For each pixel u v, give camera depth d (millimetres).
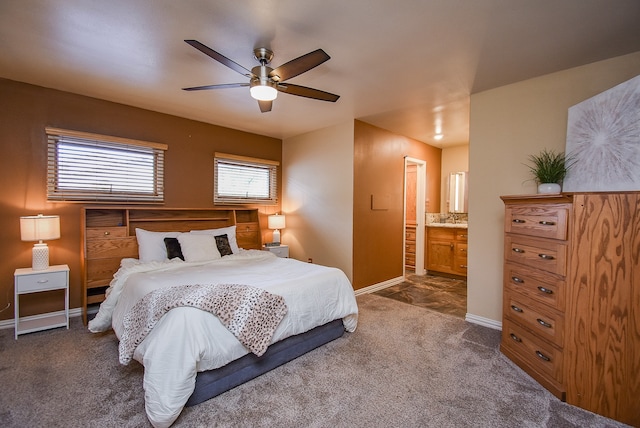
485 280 3004
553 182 2373
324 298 2525
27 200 2930
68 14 1805
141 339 1795
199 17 1830
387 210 4539
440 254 5246
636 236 1611
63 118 3061
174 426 1602
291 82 2779
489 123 2945
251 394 1891
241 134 4480
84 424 1604
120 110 3383
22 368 2148
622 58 2273
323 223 4340
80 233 3188
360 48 2186
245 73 2107
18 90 2861
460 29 1949
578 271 1771
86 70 2572
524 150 2734
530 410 1739
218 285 2156
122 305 2402
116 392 1882
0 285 2820
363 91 2990
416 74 2613
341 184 4094
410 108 3484
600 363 1702
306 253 4598
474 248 3072
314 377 2084
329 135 4254
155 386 1596
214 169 4188
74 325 2924
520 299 2227
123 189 3443
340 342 2627
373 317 3240
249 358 2029
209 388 1830
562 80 2531
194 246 3248
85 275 2941
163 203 3732
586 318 1744
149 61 2400
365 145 4113
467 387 1965
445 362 2283
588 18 1819
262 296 2084
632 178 1829
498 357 2361
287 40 2084
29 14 1802
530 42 2098
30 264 2955
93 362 2238
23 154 2904
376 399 1841
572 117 2350
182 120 3875
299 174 4719
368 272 4238
